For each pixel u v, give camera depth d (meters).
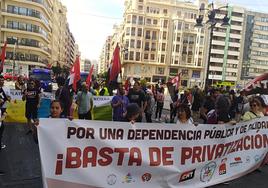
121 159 4.45
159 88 15.58
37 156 7.25
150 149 4.66
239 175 5.83
